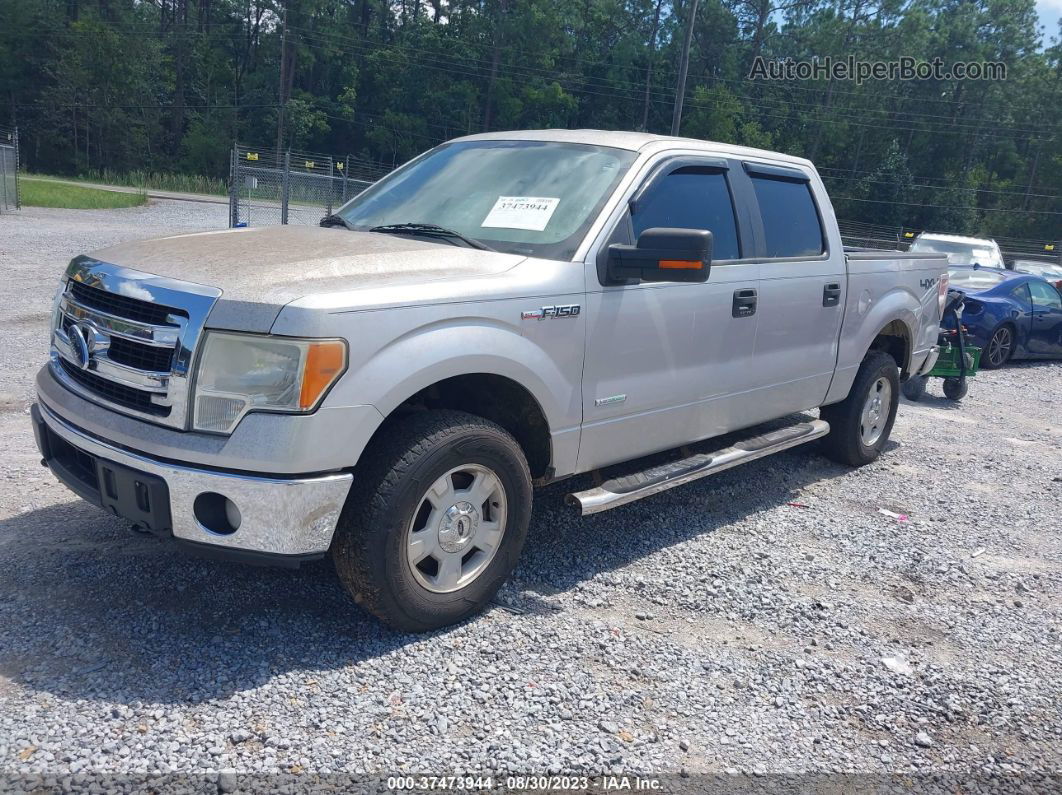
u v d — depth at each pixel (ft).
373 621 12.63
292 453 10.48
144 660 11.18
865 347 21.43
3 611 12.07
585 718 10.82
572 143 15.92
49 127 236.22
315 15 263.49
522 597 13.98
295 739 9.87
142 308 11.29
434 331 11.67
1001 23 265.34
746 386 17.51
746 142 248.32
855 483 21.91
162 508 10.78
